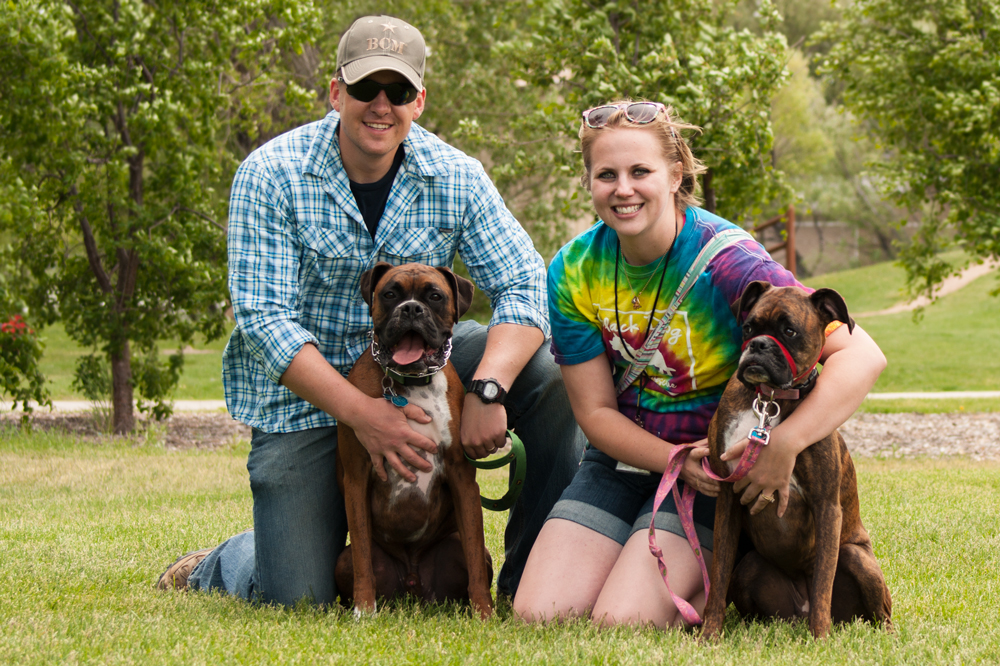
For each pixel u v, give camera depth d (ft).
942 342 81.87
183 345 39.47
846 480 10.09
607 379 11.47
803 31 125.59
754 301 9.71
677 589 10.32
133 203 34.91
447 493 11.35
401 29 11.05
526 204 54.08
